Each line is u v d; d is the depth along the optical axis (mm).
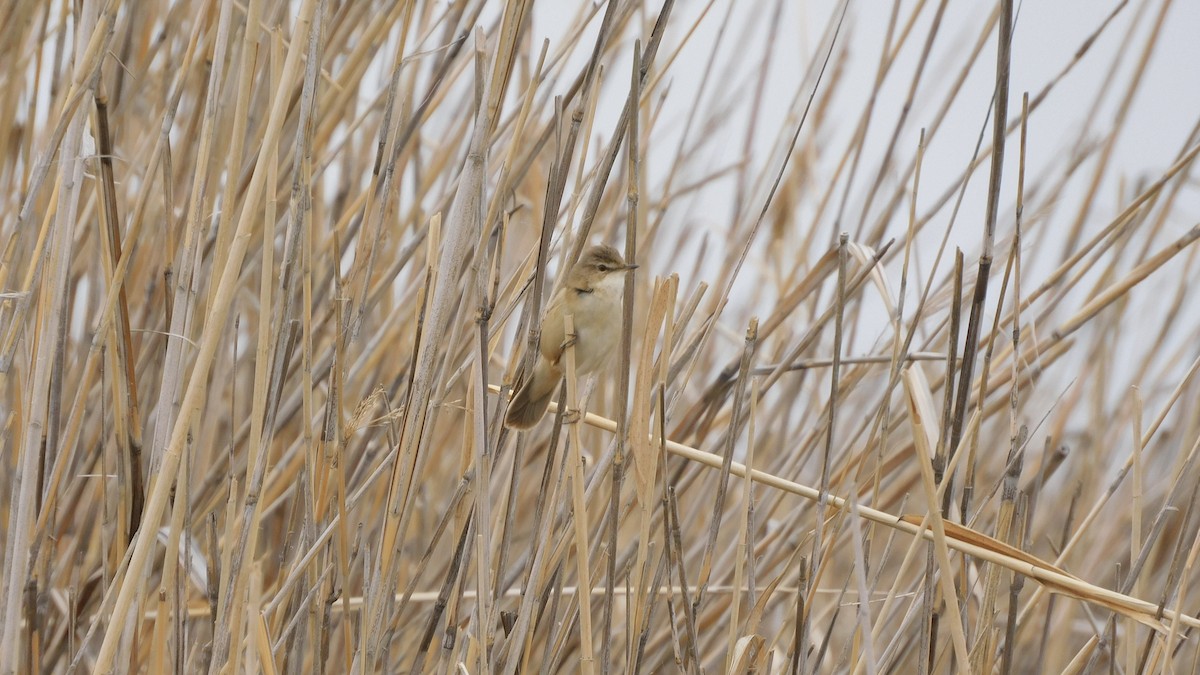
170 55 8312
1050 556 10023
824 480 6020
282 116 5625
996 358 8305
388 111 6449
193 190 6121
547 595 6133
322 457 6445
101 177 6590
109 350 6422
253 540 5805
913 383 6434
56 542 7719
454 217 5848
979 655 6332
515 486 5957
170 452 5559
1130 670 6395
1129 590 6281
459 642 6023
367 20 8633
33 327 6988
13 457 6691
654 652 8023
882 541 11758
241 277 7926
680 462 8055
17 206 7477
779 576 6406
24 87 8227
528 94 5883
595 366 6840
